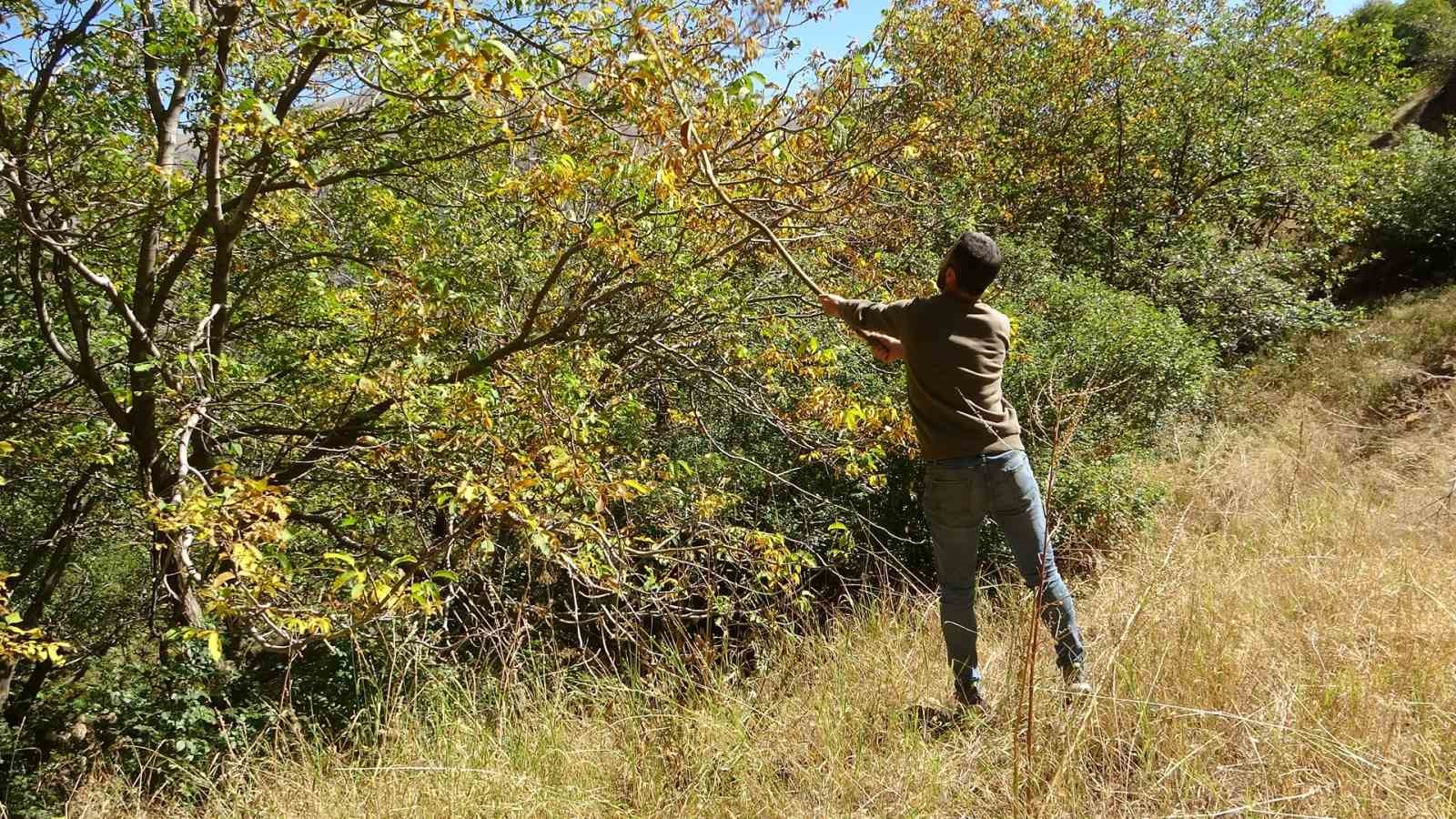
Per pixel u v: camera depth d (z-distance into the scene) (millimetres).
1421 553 3984
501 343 5074
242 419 6227
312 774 3080
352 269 6238
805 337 5391
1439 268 12508
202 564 4789
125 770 4621
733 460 6238
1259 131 12422
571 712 3342
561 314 5070
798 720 2969
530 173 4379
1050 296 7734
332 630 3053
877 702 3031
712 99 3615
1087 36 12492
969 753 2594
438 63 3609
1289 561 3754
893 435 4727
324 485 6312
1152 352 7008
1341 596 3246
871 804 2471
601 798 2676
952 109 7746
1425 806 2033
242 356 7012
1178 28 12945
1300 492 5250
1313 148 13000
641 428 6223
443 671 3623
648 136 3279
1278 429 7664
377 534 5727
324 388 5625
